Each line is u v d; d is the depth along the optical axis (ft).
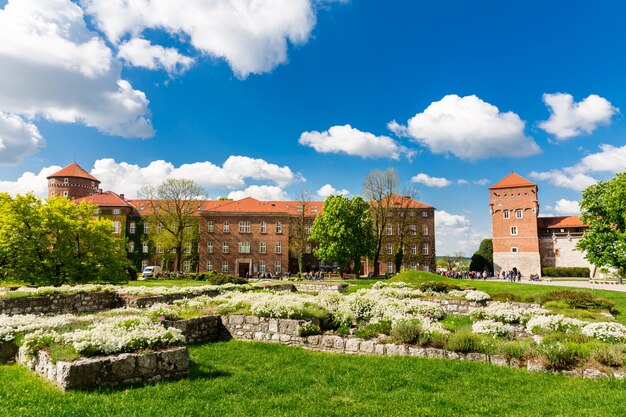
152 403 24.31
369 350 41.11
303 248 247.29
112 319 38.34
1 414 21.63
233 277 128.88
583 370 32.81
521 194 268.62
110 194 273.13
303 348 43.86
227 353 40.88
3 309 59.62
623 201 140.36
